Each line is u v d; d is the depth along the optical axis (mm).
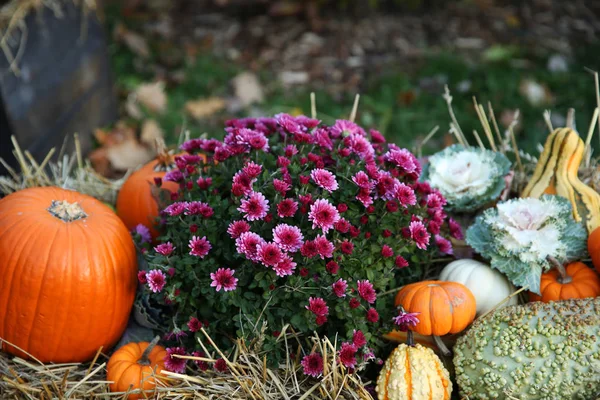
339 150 2061
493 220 2252
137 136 4340
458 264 2289
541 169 2451
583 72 4770
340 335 2082
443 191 2506
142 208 2568
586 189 2365
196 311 2074
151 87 4617
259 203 1901
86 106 3982
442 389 1958
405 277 2277
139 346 2172
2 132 2938
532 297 2244
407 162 2086
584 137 4059
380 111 4453
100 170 3807
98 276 2064
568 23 5492
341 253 1976
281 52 5320
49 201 2176
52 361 2168
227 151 2072
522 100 4434
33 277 2002
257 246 1833
